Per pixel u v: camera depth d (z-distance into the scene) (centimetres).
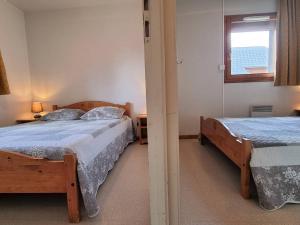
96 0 389
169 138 75
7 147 177
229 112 419
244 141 181
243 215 163
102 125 288
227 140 229
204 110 420
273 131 223
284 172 173
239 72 416
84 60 423
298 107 405
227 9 402
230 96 416
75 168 163
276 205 168
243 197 189
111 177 246
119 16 411
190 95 420
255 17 397
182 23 409
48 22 421
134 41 412
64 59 425
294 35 380
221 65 409
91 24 416
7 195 212
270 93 409
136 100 420
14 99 385
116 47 416
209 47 411
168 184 77
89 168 189
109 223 161
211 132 306
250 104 414
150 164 75
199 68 415
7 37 372
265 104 410
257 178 174
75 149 177
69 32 420
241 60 414
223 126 243
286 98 407
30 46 426
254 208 172
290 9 376
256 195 188
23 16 420
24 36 420
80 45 421
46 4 394
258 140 184
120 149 321
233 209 172
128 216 168
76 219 162
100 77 423
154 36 69
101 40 418
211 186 213
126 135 370
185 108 421
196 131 423
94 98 427
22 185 167
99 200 194
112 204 187
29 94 427
